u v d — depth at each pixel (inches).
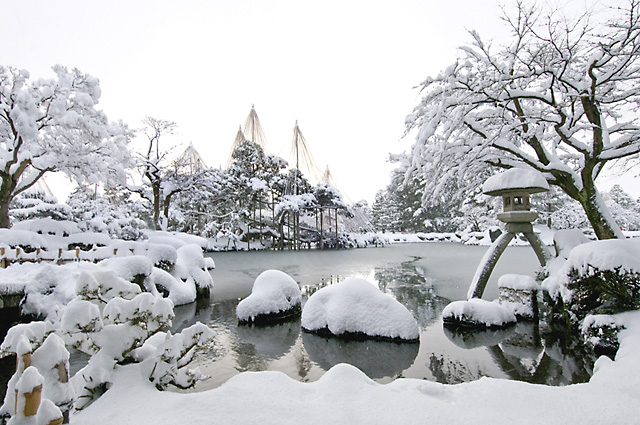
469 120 370.9
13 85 504.4
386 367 222.7
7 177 548.7
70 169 597.3
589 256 229.1
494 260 345.1
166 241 713.6
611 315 211.0
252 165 1534.2
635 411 102.8
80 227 678.5
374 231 2145.7
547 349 244.1
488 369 213.6
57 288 327.0
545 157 377.7
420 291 492.7
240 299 466.0
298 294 380.5
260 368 226.2
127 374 115.4
